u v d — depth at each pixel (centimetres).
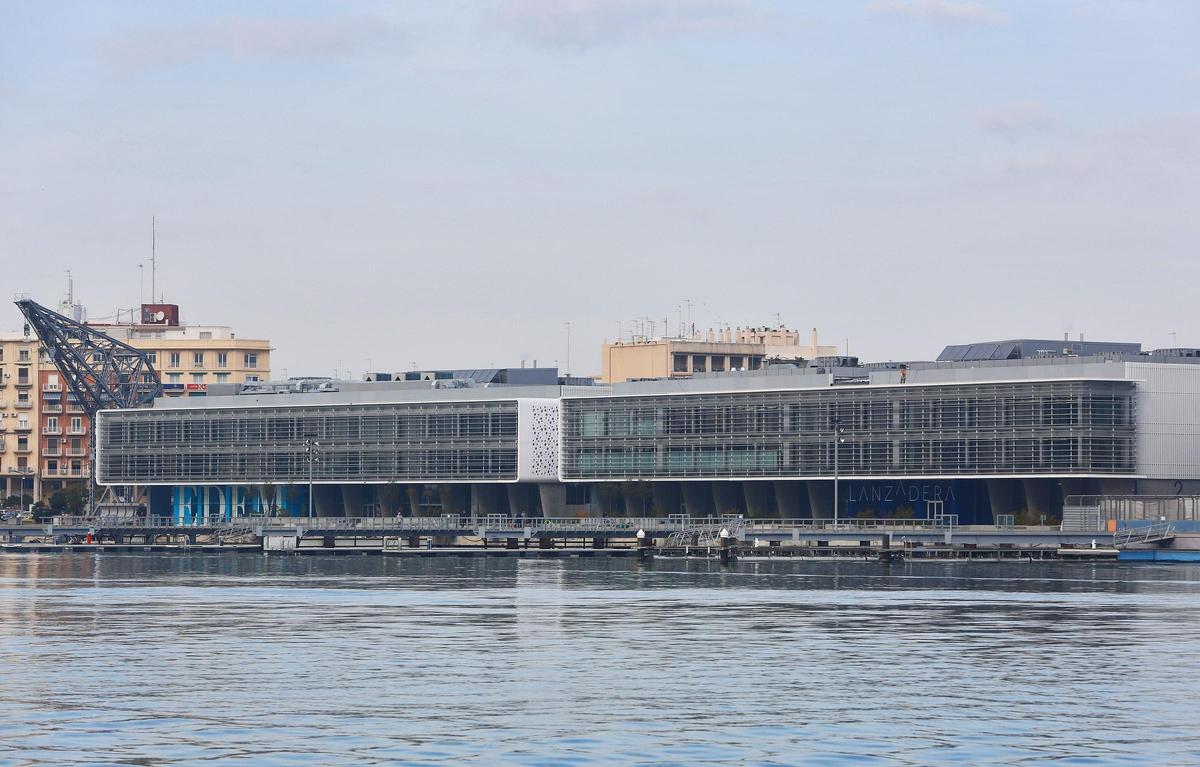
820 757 6938
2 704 8206
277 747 7106
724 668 9731
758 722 7756
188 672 9462
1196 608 14475
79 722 7688
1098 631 12100
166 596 16175
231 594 16550
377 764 6775
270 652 10531
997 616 13525
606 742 7244
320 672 9475
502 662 10000
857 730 7550
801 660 10150
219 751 7012
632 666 9812
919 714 7988
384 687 8850
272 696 8512
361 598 15825
